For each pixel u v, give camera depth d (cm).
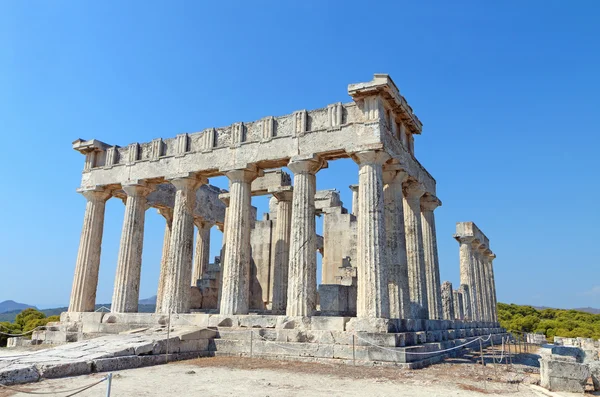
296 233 2195
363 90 2139
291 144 2330
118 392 1156
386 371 1591
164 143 2839
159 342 1833
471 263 4006
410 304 2305
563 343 4206
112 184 2950
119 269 2716
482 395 1216
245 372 1558
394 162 2275
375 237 1992
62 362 1442
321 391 1208
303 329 2003
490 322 4328
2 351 2206
